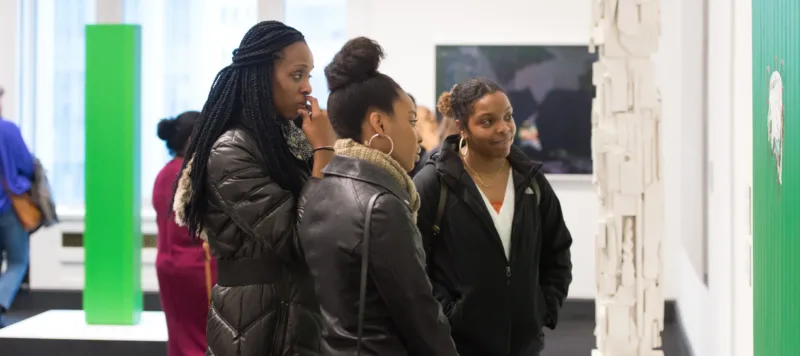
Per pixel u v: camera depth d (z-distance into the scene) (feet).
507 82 24.36
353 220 6.72
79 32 26.81
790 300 6.98
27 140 26.76
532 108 24.32
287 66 8.03
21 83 26.71
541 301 10.09
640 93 12.53
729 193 12.10
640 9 12.41
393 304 6.70
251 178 7.67
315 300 7.92
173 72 26.50
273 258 7.84
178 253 15.76
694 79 17.30
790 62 6.86
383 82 7.15
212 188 7.80
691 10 17.99
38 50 26.91
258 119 7.90
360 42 7.25
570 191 24.48
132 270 19.51
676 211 23.73
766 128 8.19
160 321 19.97
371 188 6.82
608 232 12.69
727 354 12.42
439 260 9.73
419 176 9.86
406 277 6.66
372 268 6.66
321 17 25.77
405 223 6.75
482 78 9.78
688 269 19.63
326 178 7.06
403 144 7.18
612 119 12.61
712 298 14.46
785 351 7.24
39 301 26.13
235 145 7.79
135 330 18.97
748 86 10.24
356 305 6.73
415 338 6.76
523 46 24.26
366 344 6.70
